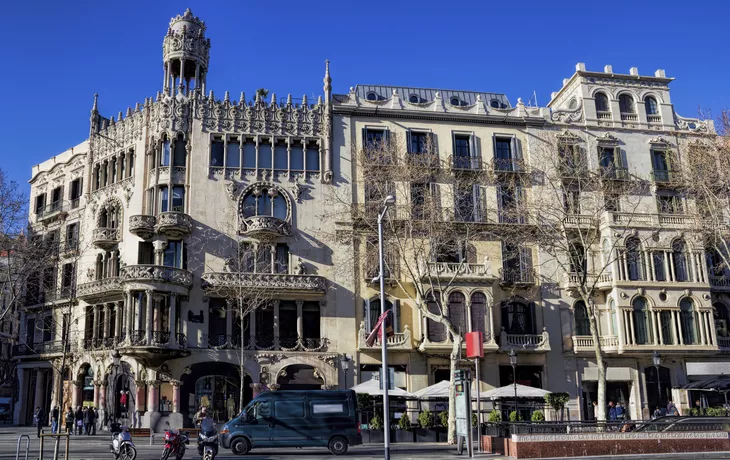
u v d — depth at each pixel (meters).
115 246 52.09
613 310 51.19
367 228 49.78
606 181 52.94
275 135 52.69
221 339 48.44
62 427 50.75
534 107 56.56
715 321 53.97
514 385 41.34
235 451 29.41
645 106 58.22
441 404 48.94
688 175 49.81
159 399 46.75
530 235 49.91
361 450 31.94
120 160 54.19
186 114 52.00
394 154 48.31
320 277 49.66
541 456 25.64
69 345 52.50
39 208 60.97
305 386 48.44
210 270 49.53
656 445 26.39
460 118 55.03
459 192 52.91
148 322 46.06
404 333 49.09
